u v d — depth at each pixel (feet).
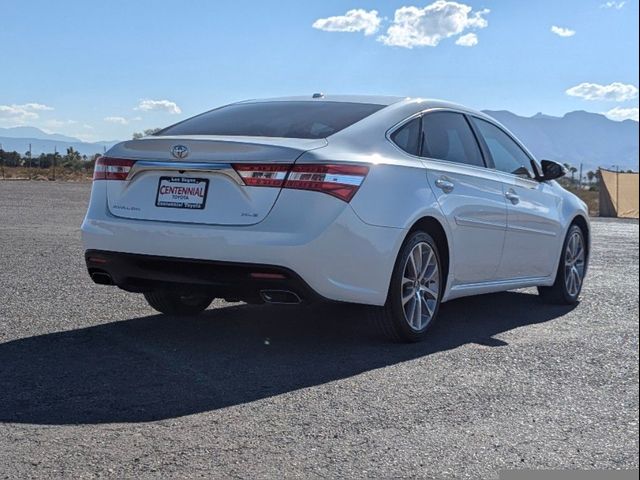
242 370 14.55
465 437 11.48
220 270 15.34
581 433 11.91
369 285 16.07
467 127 20.40
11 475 9.52
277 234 15.01
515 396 13.62
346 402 12.83
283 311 20.47
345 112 17.74
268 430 11.39
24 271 25.62
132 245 15.98
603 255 41.11
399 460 10.48
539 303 24.02
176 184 15.94
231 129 17.12
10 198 67.92
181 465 10.02
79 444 10.59
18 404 12.17
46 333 17.06
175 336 17.20
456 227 18.37
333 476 9.86
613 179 103.65
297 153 15.31
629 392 14.16
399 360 15.78
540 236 22.17
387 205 16.24
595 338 18.71
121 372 14.14
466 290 19.30
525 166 22.71
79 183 119.24
